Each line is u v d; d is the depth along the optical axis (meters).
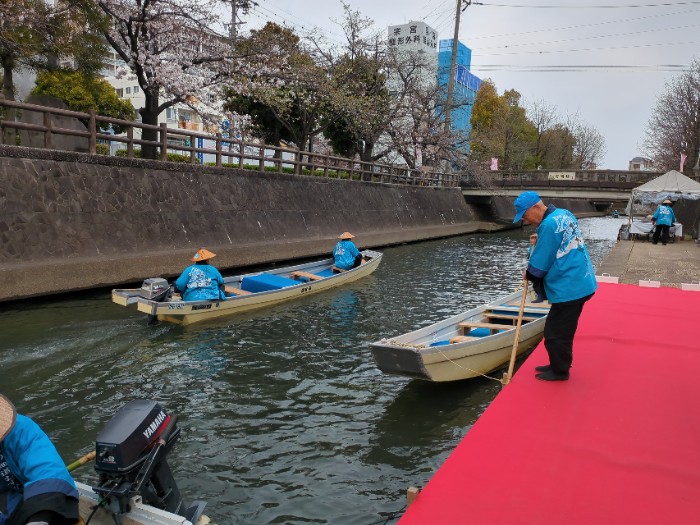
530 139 54.50
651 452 3.65
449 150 35.34
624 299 9.09
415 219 31.06
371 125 29.34
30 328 9.44
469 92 57.78
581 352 5.97
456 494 3.17
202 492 5.00
